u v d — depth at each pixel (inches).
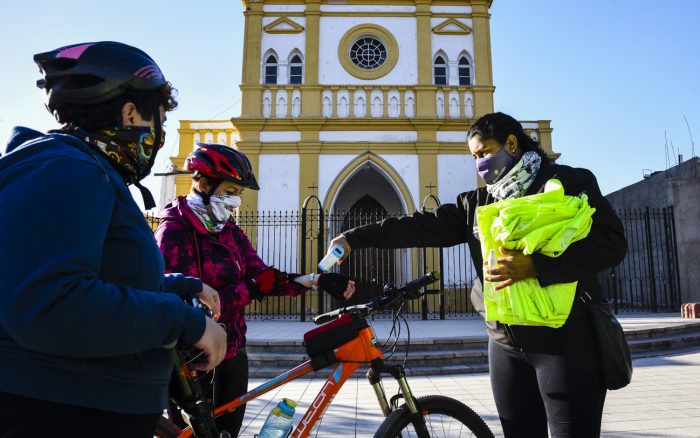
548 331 77.7
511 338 81.7
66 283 38.3
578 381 75.0
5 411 41.4
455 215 100.0
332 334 87.6
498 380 87.7
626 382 76.2
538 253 74.6
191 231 94.1
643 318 446.3
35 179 40.8
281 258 590.2
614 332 75.8
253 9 660.1
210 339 48.9
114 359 45.6
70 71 49.6
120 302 41.1
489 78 650.8
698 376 244.2
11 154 43.8
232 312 93.6
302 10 665.6
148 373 48.5
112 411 45.1
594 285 77.7
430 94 639.1
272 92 640.4
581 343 76.1
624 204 714.2
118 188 48.6
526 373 84.6
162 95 56.9
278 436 78.4
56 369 42.1
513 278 75.3
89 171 44.0
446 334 346.3
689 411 178.7
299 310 562.9
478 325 418.6
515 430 84.5
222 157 94.9
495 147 86.1
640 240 660.7
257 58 645.9
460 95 644.1
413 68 652.1
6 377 41.1
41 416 41.9
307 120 618.5
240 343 97.4
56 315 37.5
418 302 578.9
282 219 601.6
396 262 621.6
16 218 38.9
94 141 50.1
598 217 77.9
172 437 84.7
